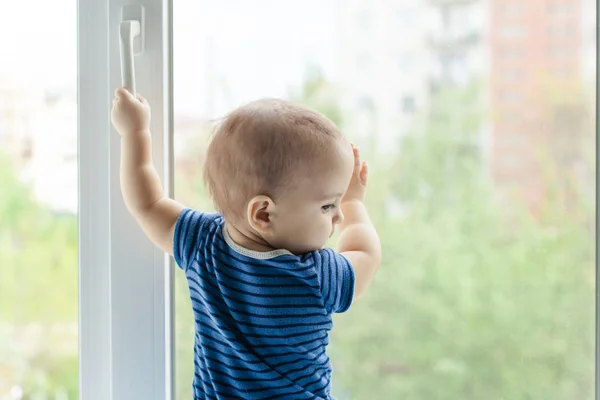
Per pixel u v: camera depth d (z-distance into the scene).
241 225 0.94
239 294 0.94
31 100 1.15
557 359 1.14
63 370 1.16
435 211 1.15
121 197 1.08
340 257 0.98
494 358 1.15
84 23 1.11
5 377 1.17
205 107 1.13
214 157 0.93
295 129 0.90
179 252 0.98
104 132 1.11
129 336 1.09
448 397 1.15
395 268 1.15
